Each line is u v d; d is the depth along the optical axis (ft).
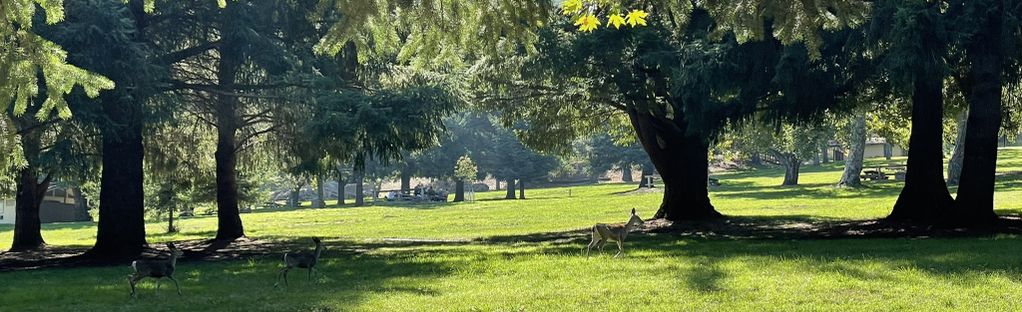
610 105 98.02
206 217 214.90
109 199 75.15
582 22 30.45
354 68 73.00
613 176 372.79
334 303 37.29
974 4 57.47
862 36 60.34
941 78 58.13
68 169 79.66
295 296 40.09
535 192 293.64
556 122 101.86
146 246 76.79
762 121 79.25
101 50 57.36
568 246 67.92
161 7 68.44
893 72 56.75
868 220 82.17
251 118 82.43
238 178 136.46
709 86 66.44
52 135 79.97
